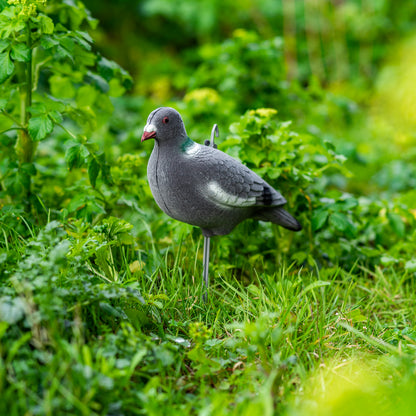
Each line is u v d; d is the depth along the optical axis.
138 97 14.84
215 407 4.04
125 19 18.83
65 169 7.93
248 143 6.88
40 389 3.93
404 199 8.07
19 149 6.89
